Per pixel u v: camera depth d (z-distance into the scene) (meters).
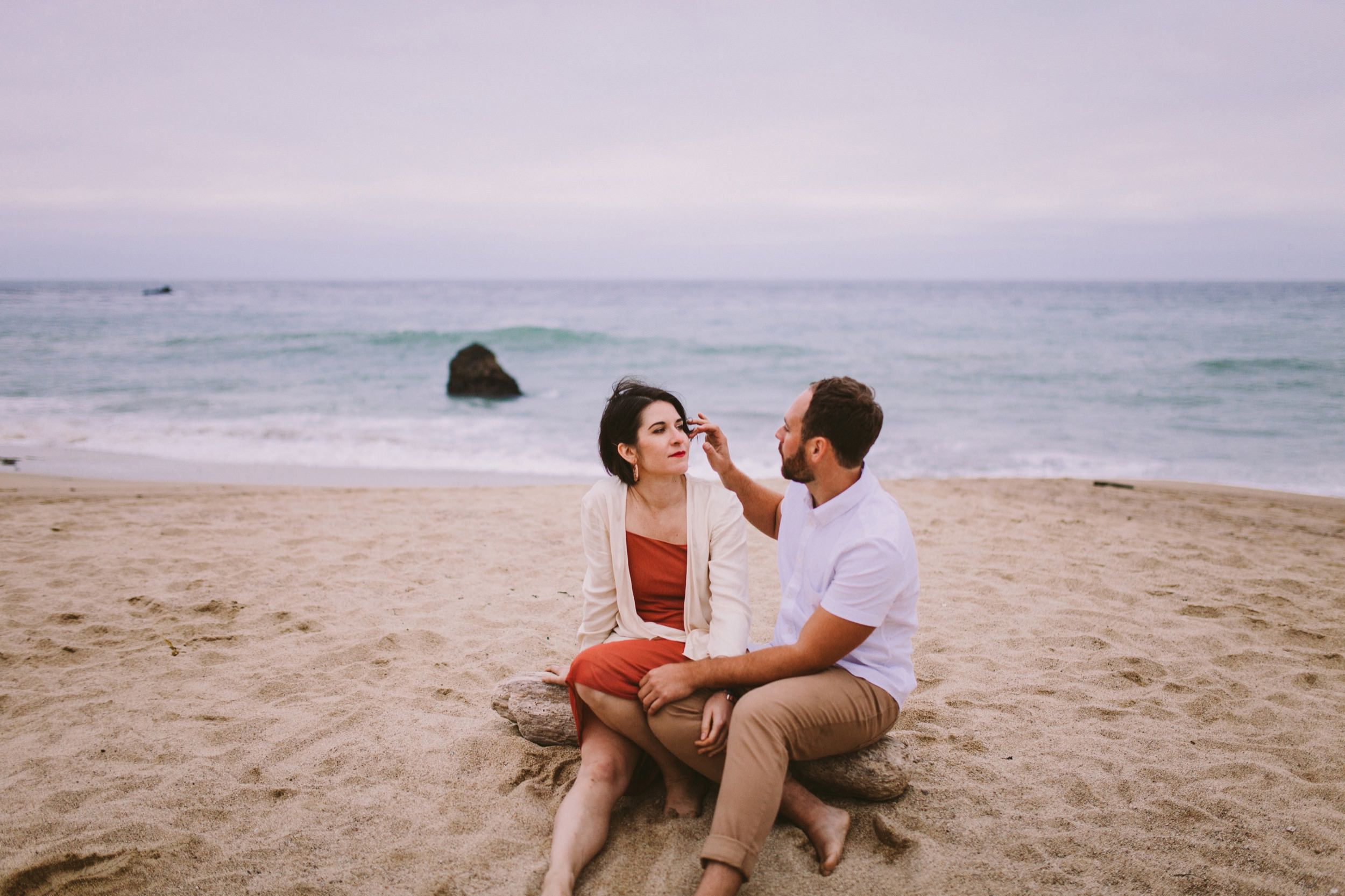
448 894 2.25
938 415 15.28
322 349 25.27
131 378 19.08
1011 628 4.36
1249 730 3.21
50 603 4.60
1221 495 8.38
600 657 2.56
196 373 20.25
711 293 105.62
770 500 3.03
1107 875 2.32
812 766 2.69
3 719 3.28
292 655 3.96
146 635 4.17
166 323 37.09
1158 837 2.49
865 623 2.34
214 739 3.12
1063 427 14.05
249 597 4.78
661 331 35.44
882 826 2.53
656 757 2.63
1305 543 6.32
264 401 16.22
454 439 12.77
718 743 2.40
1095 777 2.86
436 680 3.71
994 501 7.96
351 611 4.57
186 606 4.59
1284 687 3.61
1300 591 4.97
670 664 2.47
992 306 59.66
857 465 2.43
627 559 2.77
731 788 2.19
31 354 23.41
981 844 2.47
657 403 2.66
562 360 24.80
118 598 4.71
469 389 17.53
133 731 3.17
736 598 2.66
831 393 2.36
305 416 14.66
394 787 2.81
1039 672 3.80
